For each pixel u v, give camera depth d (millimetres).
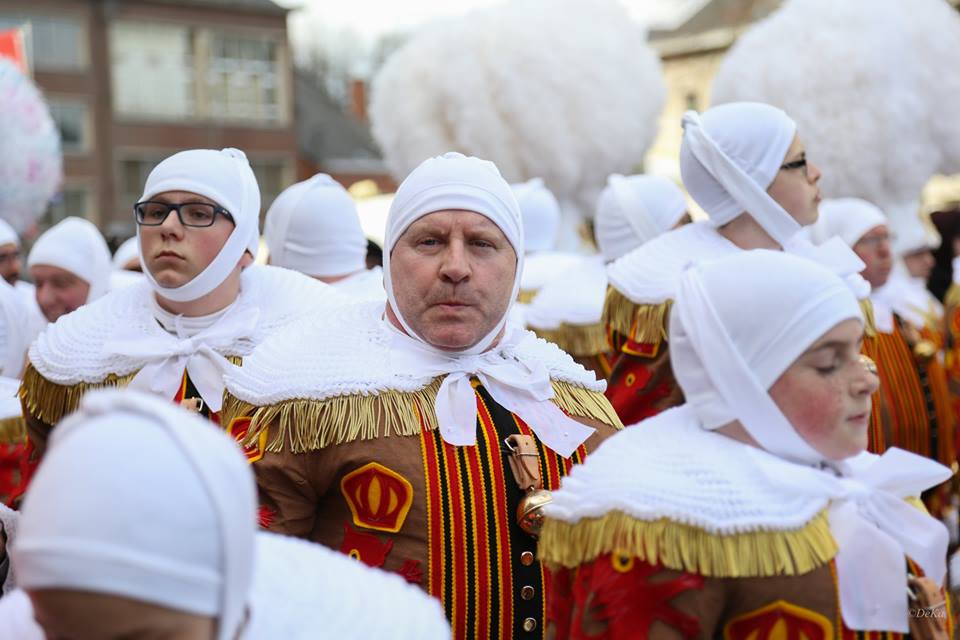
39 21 29766
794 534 1857
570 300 4898
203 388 3256
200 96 32375
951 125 6891
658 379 3518
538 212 6273
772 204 3533
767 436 1921
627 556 1858
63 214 30516
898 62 6738
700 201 3654
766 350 1899
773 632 1852
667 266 3576
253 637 1485
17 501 3326
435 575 2445
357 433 2512
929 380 4980
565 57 7711
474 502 2490
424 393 2582
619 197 4922
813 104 6762
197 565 1240
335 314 2787
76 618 1215
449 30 8000
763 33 7082
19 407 3562
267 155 33844
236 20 32938
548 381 2684
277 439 2555
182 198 3312
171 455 1241
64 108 30234
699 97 26188
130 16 31078
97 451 1224
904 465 2014
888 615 1883
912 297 5871
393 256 2648
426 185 2607
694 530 1844
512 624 2480
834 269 3627
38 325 5277
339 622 1548
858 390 1926
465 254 2586
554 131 7664
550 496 2465
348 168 36844
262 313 3428
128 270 6285
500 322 2670
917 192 6898
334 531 2543
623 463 1949
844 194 6785
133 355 3270
